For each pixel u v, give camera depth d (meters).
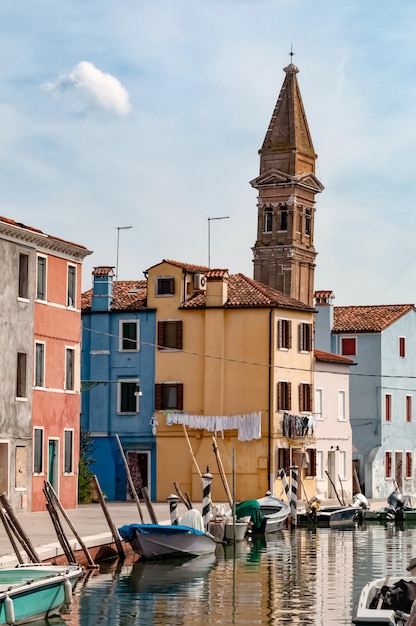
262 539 60.06
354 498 75.25
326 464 88.81
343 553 52.91
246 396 79.56
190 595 38.91
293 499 67.31
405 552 53.50
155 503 76.12
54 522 42.34
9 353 60.47
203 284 81.94
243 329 79.94
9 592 31.50
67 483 66.12
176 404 80.31
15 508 60.19
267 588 40.72
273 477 78.88
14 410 60.69
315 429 87.19
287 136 140.50
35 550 41.22
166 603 37.25
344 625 33.72
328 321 96.94
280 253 139.00
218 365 79.81
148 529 47.47
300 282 140.62
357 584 41.94
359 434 96.00
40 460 63.28
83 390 81.19
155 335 81.12
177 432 80.00
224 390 79.94
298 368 82.62
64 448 65.88
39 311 63.53
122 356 81.69
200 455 79.50
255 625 33.75
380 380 96.06
